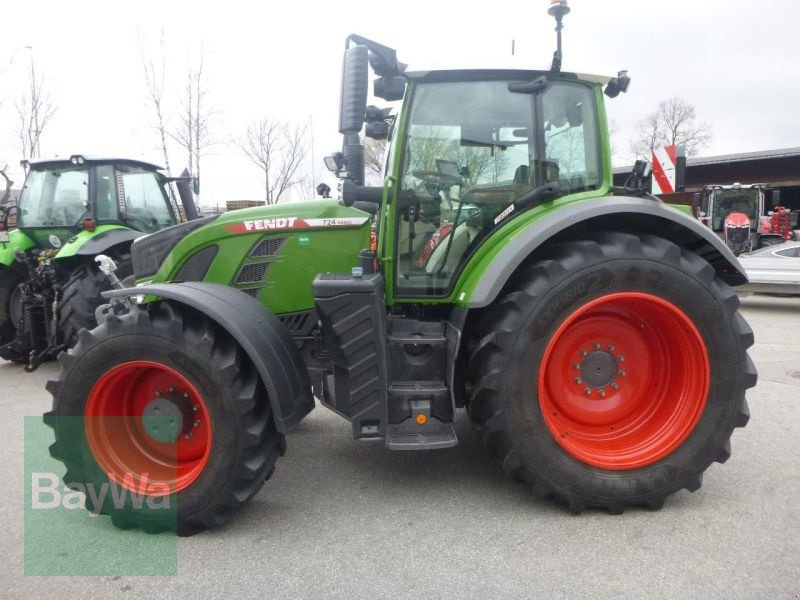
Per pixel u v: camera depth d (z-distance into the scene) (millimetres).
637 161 3158
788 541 2459
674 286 2623
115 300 2781
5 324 6180
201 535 2578
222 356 2502
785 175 21031
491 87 2902
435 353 2834
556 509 2764
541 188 2881
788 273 9094
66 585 2223
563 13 2717
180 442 2701
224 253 3326
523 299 2586
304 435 3824
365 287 2617
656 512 2725
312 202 3363
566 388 2863
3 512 2816
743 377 2701
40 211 6266
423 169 2936
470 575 2246
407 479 3123
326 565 2324
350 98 2588
